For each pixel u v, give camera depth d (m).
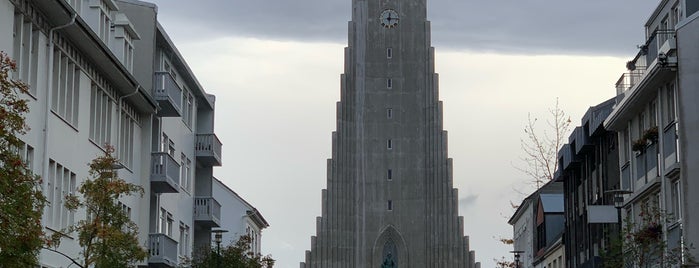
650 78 43.47
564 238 71.94
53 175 38.72
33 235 24.11
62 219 40.09
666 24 48.81
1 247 22.86
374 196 115.38
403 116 116.69
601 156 58.22
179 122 60.53
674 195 43.44
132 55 50.47
